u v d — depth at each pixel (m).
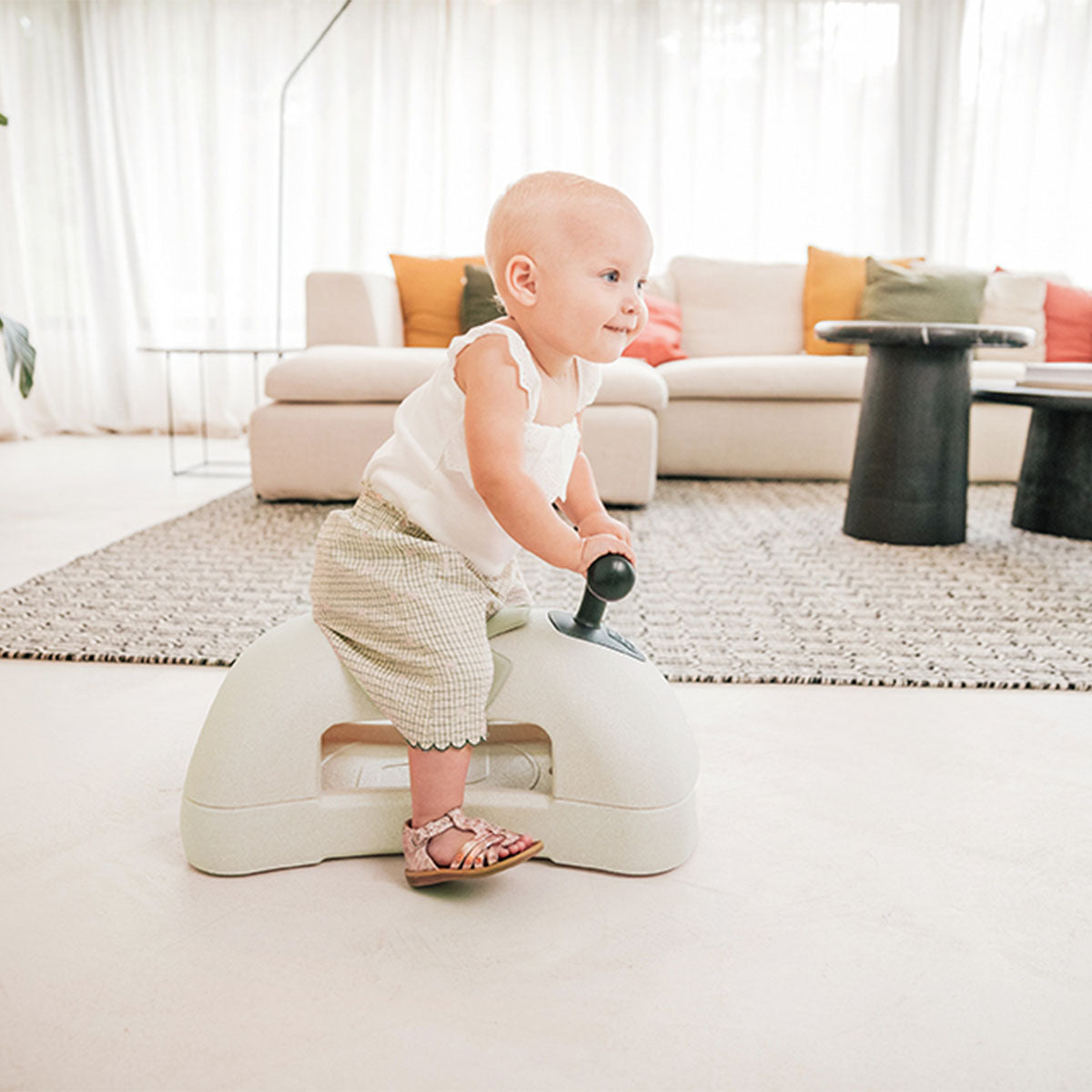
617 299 0.91
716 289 3.87
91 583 2.02
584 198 0.89
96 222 4.80
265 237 4.83
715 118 4.67
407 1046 0.73
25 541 2.45
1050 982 0.83
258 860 0.98
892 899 0.95
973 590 2.08
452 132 4.71
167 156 4.77
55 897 0.93
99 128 4.70
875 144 4.71
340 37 4.63
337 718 0.98
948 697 1.49
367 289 3.20
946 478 2.47
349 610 0.98
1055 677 1.55
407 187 4.76
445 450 0.96
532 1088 0.70
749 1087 0.70
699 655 1.64
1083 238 4.75
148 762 1.22
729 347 3.84
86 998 0.78
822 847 1.05
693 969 0.83
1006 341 2.34
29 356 2.77
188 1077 0.70
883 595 2.03
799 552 2.40
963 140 4.70
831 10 4.58
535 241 0.90
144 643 1.64
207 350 3.56
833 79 4.65
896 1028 0.77
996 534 2.64
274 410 2.84
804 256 4.77
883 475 2.49
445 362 0.96
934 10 4.61
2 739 1.28
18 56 4.60
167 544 2.38
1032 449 2.67
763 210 4.76
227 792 0.96
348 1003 0.78
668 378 3.39
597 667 1.00
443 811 0.94
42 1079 0.69
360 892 0.95
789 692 1.50
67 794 1.13
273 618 1.80
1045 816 1.12
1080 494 2.56
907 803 1.15
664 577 2.16
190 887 0.95
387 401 2.85
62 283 4.79
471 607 0.96
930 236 4.78
